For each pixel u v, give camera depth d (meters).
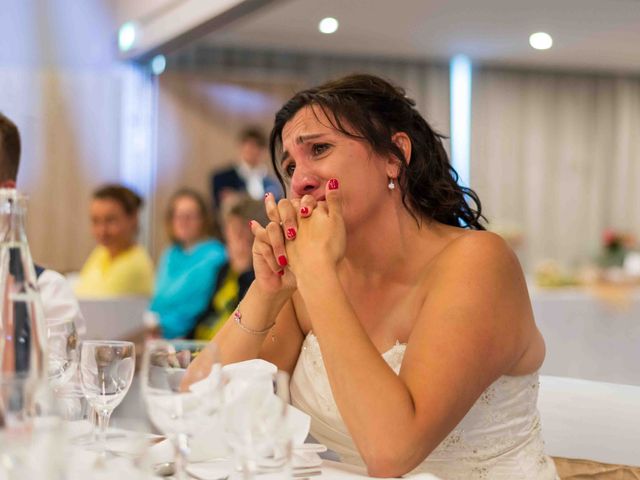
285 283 1.81
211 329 4.55
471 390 1.55
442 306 1.60
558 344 4.34
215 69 8.95
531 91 9.71
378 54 9.23
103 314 4.72
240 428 1.17
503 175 9.68
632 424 1.90
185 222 4.92
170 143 8.84
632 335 4.43
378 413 1.44
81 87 8.51
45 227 8.47
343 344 1.49
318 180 1.74
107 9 8.45
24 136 8.38
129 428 1.67
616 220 9.88
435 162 1.83
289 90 9.15
